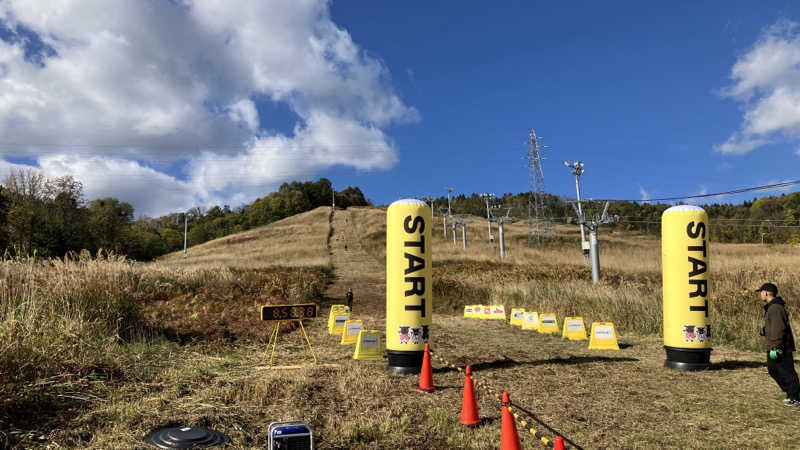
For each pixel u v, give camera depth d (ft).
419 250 29.48
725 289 57.82
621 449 17.67
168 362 28.55
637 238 282.97
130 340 32.37
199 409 20.06
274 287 78.74
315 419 19.77
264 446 16.75
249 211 528.63
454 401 23.35
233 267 130.11
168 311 49.42
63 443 16.10
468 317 61.72
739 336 41.11
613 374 29.68
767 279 66.64
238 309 55.52
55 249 178.29
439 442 17.94
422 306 29.30
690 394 25.12
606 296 57.00
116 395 21.25
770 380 28.04
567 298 60.70
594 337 39.22
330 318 46.32
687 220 31.48
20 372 20.63
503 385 26.76
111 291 34.55
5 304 26.66
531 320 50.93
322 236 294.05
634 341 42.98
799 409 22.41
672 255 31.78
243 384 24.23
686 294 31.14
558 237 270.46
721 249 188.75
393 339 29.27
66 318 27.07
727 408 22.70
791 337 23.22
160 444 16.17
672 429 19.84
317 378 26.84
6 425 16.98
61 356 23.65
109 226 226.38
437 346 39.86
